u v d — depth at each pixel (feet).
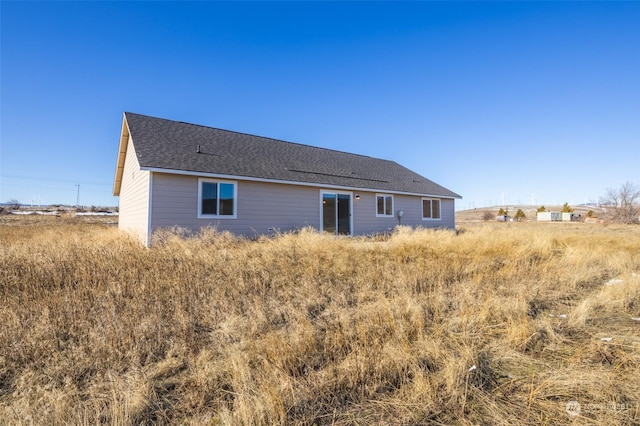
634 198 97.71
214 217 36.58
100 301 14.47
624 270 22.68
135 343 10.41
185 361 9.64
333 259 24.43
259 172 39.99
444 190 67.21
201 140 43.52
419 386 7.79
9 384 8.60
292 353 9.55
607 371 8.79
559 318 13.39
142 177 36.60
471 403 7.43
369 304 14.67
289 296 16.16
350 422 6.79
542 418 6.81
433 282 18.22
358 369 8.46
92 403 7.38
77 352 9.96
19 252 22.29
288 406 7.20
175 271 19.17
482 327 11.88
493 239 34.86
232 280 17.94
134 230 37.27
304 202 44.55
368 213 52.26
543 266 23.07
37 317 12.63
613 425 6.51
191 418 7.00
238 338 11.31
